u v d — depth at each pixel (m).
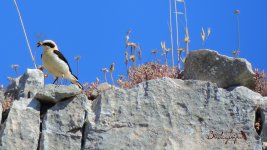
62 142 16.30
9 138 16.22
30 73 18.77
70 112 16.67
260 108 16.97
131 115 16.66
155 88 16.98
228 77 18.12
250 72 18.03
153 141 16.27
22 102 16.89
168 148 16.17
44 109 17.00
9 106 17.55
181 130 16.47
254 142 16.34
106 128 16.42
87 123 16.61
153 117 16.61
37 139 16.34
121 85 18.70
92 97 17.91
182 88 17.03
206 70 18.36
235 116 16.67
